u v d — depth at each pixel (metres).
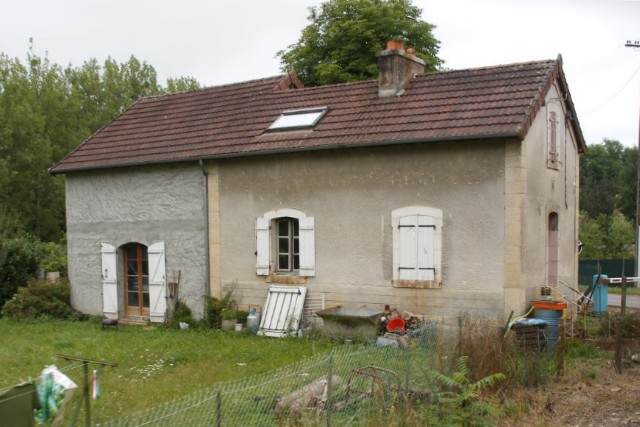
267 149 13.77
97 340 13.05
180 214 15.39
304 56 27.95
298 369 7.96
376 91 14.41
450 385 7.42
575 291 14.34
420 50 27.22
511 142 11.65
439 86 13.65
